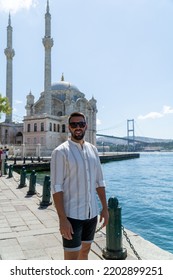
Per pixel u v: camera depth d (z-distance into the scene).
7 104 41.94
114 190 22.09
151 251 5.77
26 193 13.47
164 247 8.52
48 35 71.69
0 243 6.43
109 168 48.31
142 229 10.58
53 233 7.18
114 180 29.56
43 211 9.69
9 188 15.09
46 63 71.62
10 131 79.94
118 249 5.40
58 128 72.81
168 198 18.11
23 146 48.94
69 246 3.42
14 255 5.72
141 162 70.31
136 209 14.42
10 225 7.93
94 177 3.69
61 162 3.44
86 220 3.51
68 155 3.46
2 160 22.09
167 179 30.53
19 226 7.83
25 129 70.00
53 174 3.44
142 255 5.55
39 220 8.50
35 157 49.22
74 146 3.59
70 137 3.71
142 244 6.24
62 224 3.29
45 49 71.75
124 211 13.94
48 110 70.94
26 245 6.30
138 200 17.34
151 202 16.61
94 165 3.70
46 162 37.66
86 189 3.50
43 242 6.51
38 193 13.10
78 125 3.55
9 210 9.85
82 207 3.47
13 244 6.38
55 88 89.81
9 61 79.94
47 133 66.75
